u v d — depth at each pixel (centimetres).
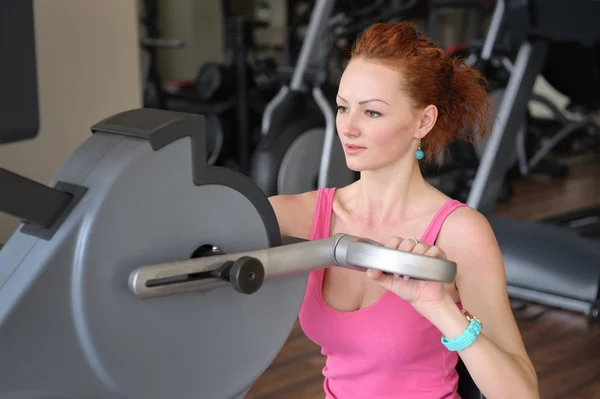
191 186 86
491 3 463
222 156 504
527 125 565
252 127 516
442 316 110
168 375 87
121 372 82
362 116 122
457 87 130
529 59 321
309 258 94
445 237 130
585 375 265
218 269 86
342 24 459
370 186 135
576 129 596
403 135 124
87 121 299
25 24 78
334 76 514
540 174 586
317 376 260
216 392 92
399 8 465
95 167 81
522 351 126
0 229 248
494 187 330
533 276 331
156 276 81
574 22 306
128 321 82
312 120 409
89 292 78
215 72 491
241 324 94
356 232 138
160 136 82
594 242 332
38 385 78
